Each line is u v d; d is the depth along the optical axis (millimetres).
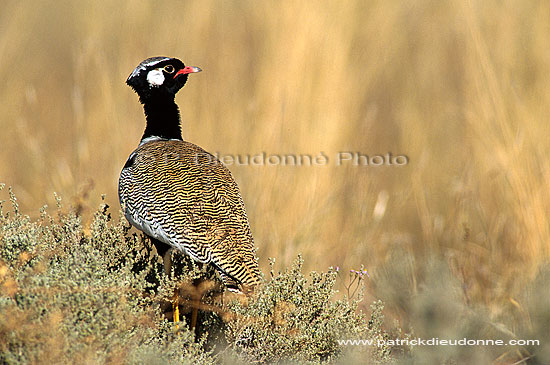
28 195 21797
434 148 23766
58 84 27234
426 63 26609
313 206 19156
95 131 22078
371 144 23234
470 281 16594
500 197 19562
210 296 13508
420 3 27656
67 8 29797
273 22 21375
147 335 11266
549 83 19625
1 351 9859
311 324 12617
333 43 20984
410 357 13242
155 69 14539
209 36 22141
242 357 12242
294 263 13070
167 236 12227
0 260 11586
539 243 17344
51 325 9922
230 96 21281
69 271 11016
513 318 14578
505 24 21078
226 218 12289
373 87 24734
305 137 19953
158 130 14711
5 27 25062
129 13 23203
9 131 23734
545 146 18469
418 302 13766
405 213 21781
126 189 13039
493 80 19625
